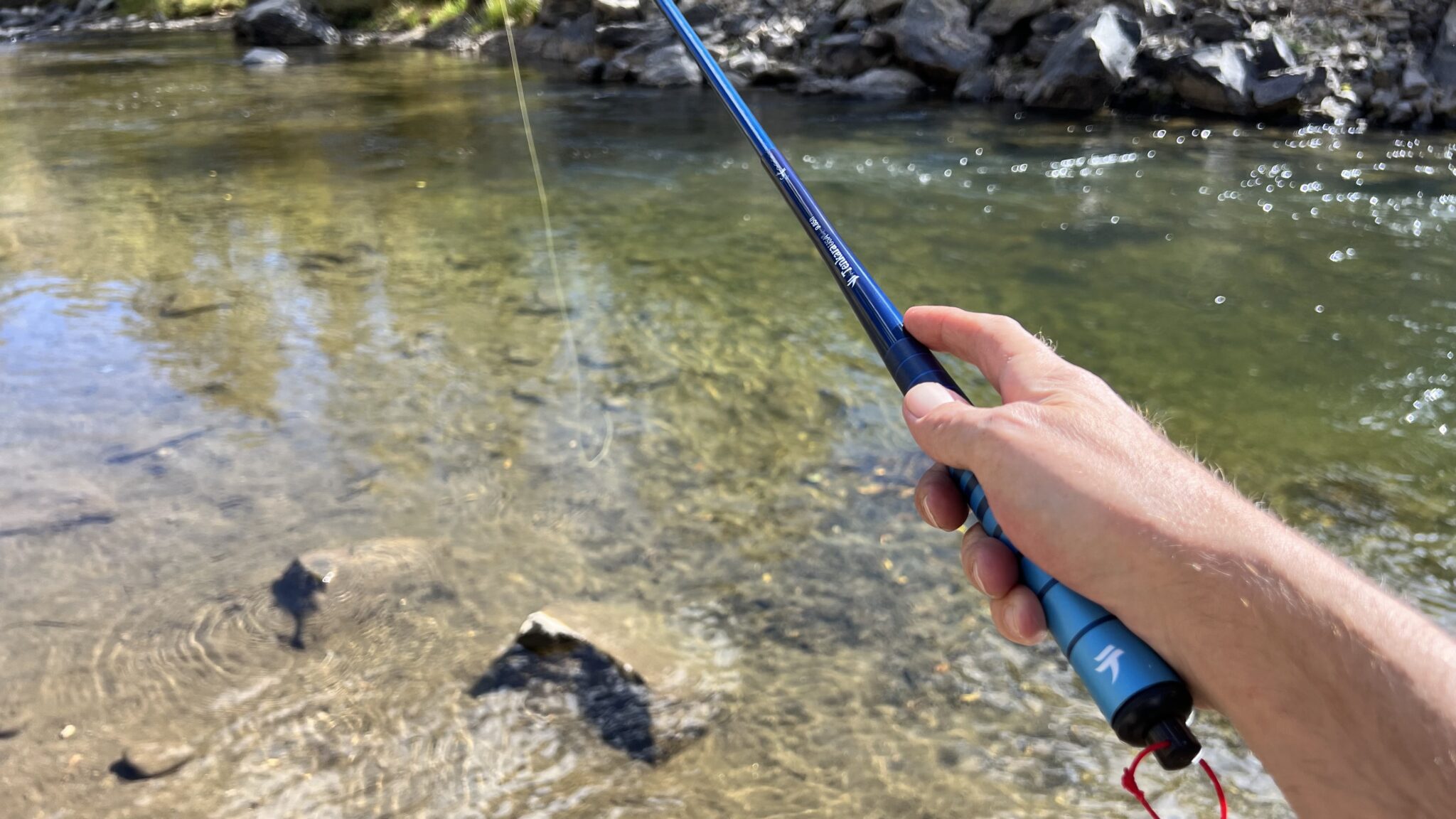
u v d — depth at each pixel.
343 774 2.16
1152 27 9.09
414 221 5.93
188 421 3.61
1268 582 0.55
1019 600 0.68
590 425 3.55
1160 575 0.60
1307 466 3.31
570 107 9.52
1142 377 3.92
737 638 2.54
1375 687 0.49
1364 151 7.45
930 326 0.91
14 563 2.83
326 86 11.03
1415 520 3.02
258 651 2.51
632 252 5.34
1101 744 2.22
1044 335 4.29
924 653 2.49
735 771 2.17
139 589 2.73
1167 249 5.41
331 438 3.48
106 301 4.70
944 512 0.79
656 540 2.92
